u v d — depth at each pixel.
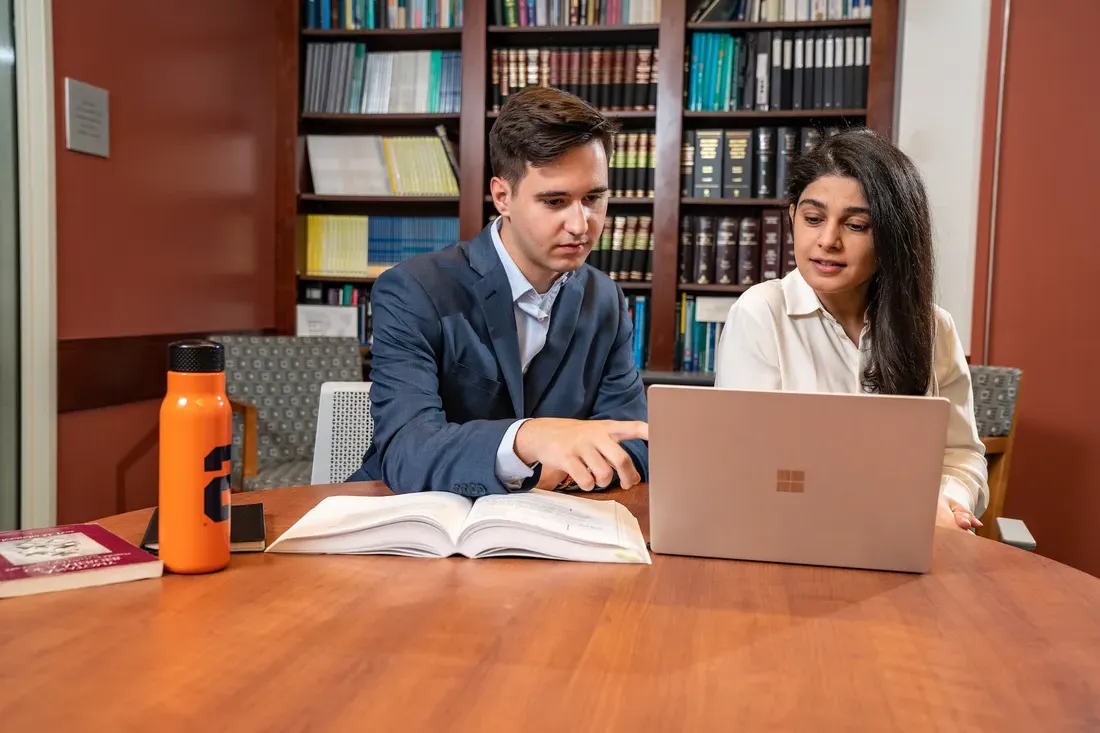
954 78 3.05
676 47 3.29
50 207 2.43
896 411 0.94
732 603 0.88
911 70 3.09
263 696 0.65
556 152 1.28
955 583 0.95
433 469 1.17
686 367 3.45
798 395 0.96
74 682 0.66
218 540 0.93
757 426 0.98
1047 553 3.04
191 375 0.92
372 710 0.63
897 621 0.83
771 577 0.96
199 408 0.91
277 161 3.68
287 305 3.70
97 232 2.67
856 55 3.23
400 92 3.56
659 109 3.32
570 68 3.42
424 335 1.44
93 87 2.61
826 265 1.44
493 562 1.00
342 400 1.83
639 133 3.41
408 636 0.77
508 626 0.80
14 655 0.71
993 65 3.00
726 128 3.55
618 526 1.08
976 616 0.85
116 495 2.81
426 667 0.71
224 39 3.32
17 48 2.35
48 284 2.43
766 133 3.32
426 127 3.76
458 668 0.70
